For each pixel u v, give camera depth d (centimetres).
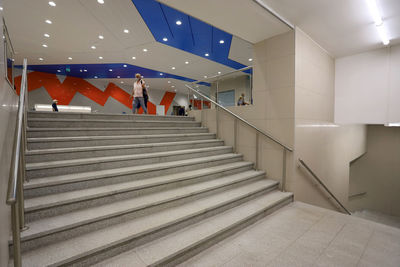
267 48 396
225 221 247
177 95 1783
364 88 462
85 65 983
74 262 159
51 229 171
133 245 190
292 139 363
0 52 150
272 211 309
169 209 246
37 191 210
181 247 193
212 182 319
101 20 556
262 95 406
